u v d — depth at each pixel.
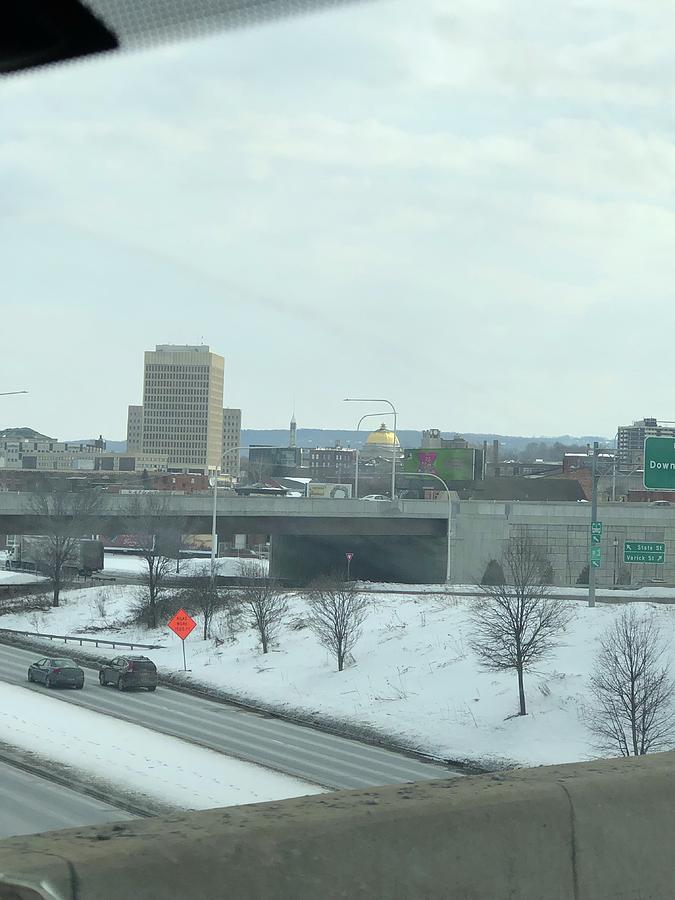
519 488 133.62
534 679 39.84
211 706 43.22
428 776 29.72
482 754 33.69
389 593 63.91
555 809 4.93
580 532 79.69
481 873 4.58
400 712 39.84
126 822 4.08
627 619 43.62
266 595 56.12
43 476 142.00
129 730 34.06
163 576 72.25
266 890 3.95
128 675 46.78
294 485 185.62
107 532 91.06
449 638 48.12
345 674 46.75
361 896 4.20
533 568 49.06
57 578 76.31
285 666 50.19
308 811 4.32
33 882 3.42
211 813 4.24
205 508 76.75
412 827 4.42
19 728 32.72
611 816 5.12
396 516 80.56
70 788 23.95
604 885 5.02
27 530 77.81
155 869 3.71
